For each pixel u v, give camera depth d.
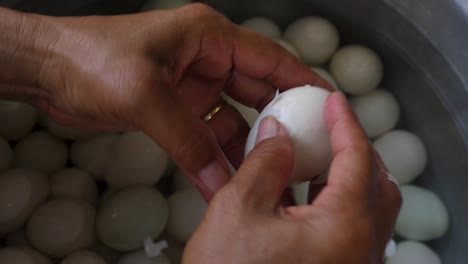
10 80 0.50
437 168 0.63
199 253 0.42
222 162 0.48
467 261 0.59
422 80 0.62
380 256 0.47
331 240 0.42
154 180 0.60
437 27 0.58
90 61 0.47
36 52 0.48
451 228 0.61
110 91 0.46
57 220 0.56
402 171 0.61
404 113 0.65
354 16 0.64
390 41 0.64
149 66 0.46
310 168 0.48
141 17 0.49
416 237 0.60
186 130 0.46
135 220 0.57
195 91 0.54
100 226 0.57
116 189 0.59
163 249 0.59
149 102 0.46
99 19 0.48
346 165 0.43
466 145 0.60
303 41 0.65
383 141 0.63
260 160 0.44
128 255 0.58
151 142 0.59
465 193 0.60
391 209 0.47
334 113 0.45
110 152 0.60
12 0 0.57
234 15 0.68
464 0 0.54
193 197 0.60
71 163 0.62
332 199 0.43
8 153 0.58
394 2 0.60
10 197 0.56
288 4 0.67
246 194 0.43
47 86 0.49
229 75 0.55
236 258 0.41
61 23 0.48
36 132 0.61
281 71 0.54
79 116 0.50
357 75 0.64
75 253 0.57
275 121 0.47
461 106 0.59
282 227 0.42
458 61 0.58
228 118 0.56
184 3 0.65
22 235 0.57
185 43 0.50
